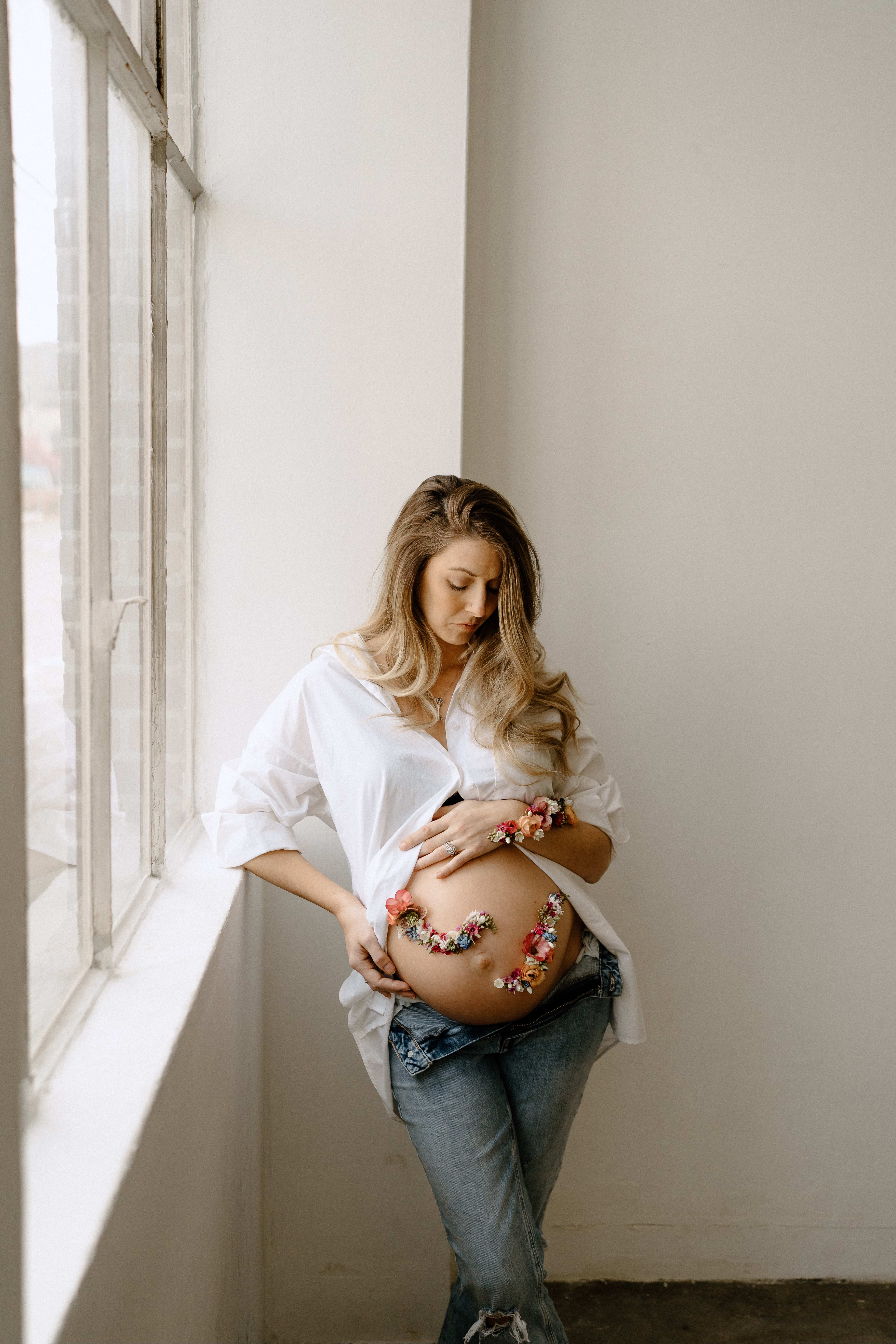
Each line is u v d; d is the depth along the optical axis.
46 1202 0.74
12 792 0.55
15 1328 0.53
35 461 0.86
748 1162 2.17
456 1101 1.32
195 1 1.65
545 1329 1.35
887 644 2.07
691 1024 2.13
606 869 1.52
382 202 1.70
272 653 1.75
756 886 2.11
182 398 1.63
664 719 2.05
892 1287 2.17
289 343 1.71
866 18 1.93
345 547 1.75
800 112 1.94
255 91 1.67
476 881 1.33
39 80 0.86
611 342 1.96
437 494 1.44
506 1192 1.30
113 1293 0.75
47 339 0.89
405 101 1.68
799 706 2.07
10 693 0.55
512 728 1.44
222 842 1.49
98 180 1.03
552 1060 1.38
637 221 1.94
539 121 1.91
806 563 2.04
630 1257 2.16
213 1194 1.29
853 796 2.10
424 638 1.46
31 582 0.85
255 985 1.71
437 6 1.67
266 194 1.69
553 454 1.98
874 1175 2.19
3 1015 0.53
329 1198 1.91
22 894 0.57
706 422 1.99
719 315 1.97
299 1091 1.88
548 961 1.30
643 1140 2.15
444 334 1.72
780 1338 1.99
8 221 0.55
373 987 1.35
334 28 1.67
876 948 2.14
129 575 1.24
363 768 1.40
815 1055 2.16
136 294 1.27
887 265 1.98
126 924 1.25
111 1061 0.94
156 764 1.42
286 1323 1.94
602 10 1.89
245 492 1.73
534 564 1.49
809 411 2.00
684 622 2.03
